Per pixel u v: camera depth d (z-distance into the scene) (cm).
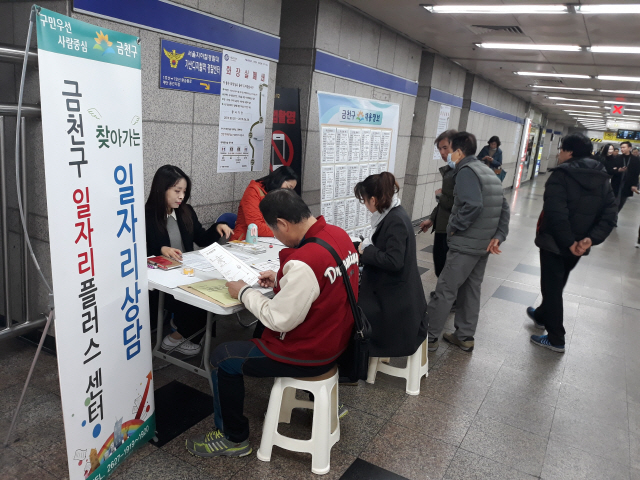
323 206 439
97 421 168
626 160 924
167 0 276
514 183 1567
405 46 593
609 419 264
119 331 174
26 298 261
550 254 335
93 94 151
